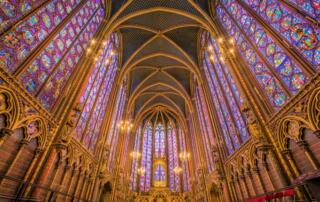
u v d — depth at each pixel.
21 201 6.59
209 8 16.38
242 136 11.92
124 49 21.73
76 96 10.53
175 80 27.00
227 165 13.91
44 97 8.41
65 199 9.47
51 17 8.97
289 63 7.95
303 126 6.87
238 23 12.55
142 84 27.52
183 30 20.62
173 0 16.94
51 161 8.18
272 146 8.45
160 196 25.61
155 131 35.53
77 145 10.90
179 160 30.25
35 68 7.80
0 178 5.93
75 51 11.38
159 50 23.05
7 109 6.24
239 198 11.99
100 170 14.02
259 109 9.66
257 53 10.30
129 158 26.64
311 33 6.92
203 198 19.70
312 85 6.50
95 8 14.42
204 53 20.48
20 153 6.76
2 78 6.06
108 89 17.88
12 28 6.59
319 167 6.21
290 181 7.38
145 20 19.28
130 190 25.08
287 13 8.19
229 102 14.06
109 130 17.17
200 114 23.06
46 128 8.25
